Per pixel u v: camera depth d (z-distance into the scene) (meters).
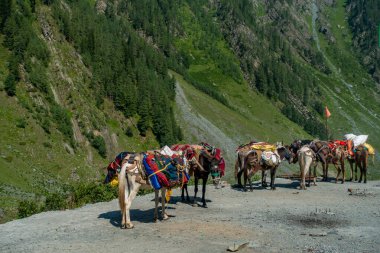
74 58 138.38
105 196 20.64
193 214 16.30
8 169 76.81
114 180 16.39
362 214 16.38
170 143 136.12
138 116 139.75
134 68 159.00
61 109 109.88
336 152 27.25
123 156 16.08
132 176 13.96
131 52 167.25
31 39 119.12
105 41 163.00
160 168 14.22
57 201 19.08
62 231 13.65
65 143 102.31
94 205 18.59
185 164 15.46
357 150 28.53
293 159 26.23
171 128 139.38
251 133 171.62
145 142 134.00
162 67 185.00
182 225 14.29
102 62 150.50
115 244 12.01
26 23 122.44
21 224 14.77
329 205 18.52
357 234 13.13
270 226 14.19
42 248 11.70
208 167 17.66
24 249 11.66
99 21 186.50
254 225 14.32
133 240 12.42
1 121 92.81
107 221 15.05
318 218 15.59
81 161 101.38
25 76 109.00
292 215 16.16
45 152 93.69
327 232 13.38
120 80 141.75
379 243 12.05
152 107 141.38
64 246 11.87
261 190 23.50
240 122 176.62
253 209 17.45
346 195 21.66
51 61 123.50
